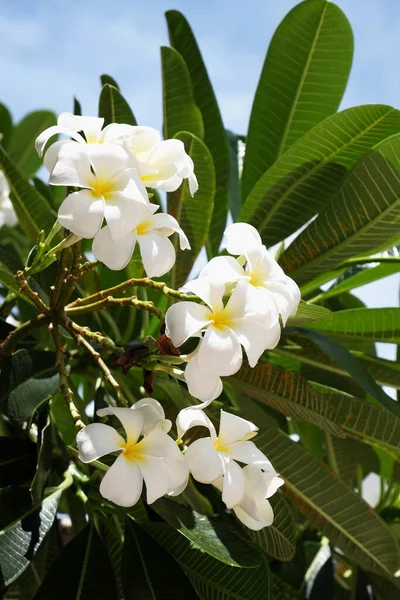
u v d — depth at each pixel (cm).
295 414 139
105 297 124
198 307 112
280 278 116
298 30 154
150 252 113
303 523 163
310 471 137
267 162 155
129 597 126
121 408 112
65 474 135
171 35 158
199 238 142
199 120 150
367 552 141
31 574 142
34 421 139
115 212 110
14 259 150
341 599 157
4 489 128
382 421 140
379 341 144
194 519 128
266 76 155
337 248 141
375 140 139
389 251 152
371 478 177
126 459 112
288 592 149
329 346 136
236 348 111
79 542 129
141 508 132
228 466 114
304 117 155
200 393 111
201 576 130
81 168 111
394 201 137
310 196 144
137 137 118
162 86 149
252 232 117
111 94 141
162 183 118
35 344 146
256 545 126
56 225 122
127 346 144
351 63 154
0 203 181
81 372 143
